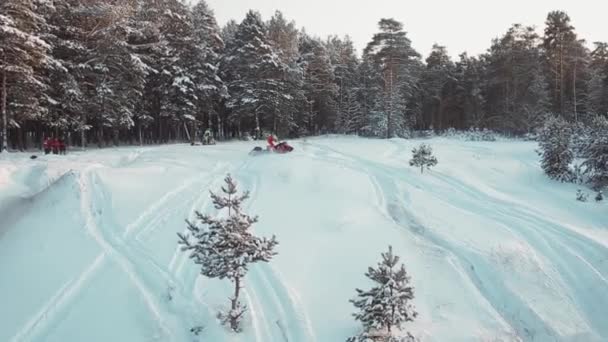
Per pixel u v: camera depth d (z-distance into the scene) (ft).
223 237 23.81
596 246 42.22
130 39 119.24
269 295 29.07
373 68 179.32
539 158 84.94
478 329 28.81
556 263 39.96
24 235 37.29
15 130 107.76
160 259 33.24
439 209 50.65
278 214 44.14
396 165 71.00
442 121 197.77
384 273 24.48
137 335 24.80
